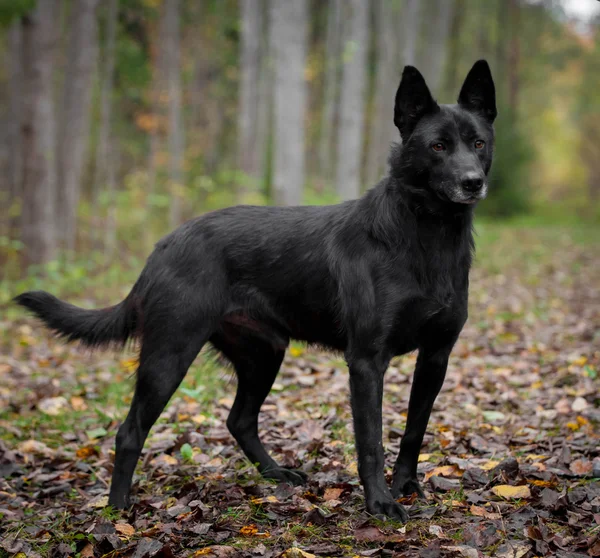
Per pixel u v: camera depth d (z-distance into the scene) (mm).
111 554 3424
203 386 6297
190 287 4094
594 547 3105
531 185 36969
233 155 31766
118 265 14102
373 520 3527
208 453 4953
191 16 27453
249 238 4148
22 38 12312
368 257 3715
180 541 3494
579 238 25562
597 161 51094
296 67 14422
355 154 18828
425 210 3635
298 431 5199
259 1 23531
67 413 6016
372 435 3643
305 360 7457
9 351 8141
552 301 11055
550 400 5684
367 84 30703
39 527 3854
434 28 22516
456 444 4805
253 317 4207
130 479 4105
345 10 24031
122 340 4336
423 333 3748
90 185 25672
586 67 49250
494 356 7543
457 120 3658
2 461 4949
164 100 25781
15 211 13938
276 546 3391
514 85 40625
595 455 4367
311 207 4195
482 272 15414
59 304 4355
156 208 23844
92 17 15656
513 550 3162
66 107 15711
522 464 4238
